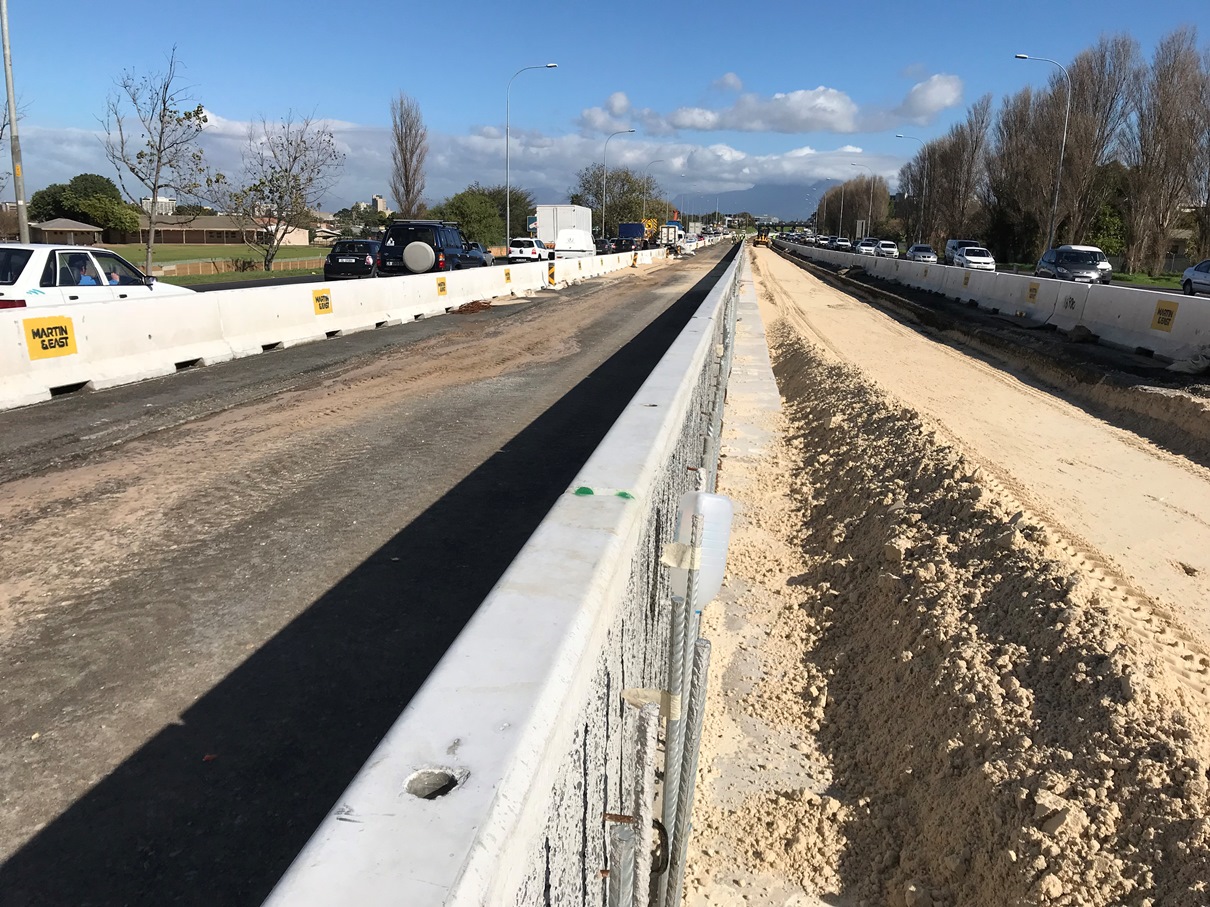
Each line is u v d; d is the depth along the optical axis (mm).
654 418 3268
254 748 3086
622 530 2082
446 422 8133
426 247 21344
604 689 1810
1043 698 3486
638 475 2527
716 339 7602
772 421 10289
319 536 5094
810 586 5551
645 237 71062
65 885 2451
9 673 3537
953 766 3377
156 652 3723
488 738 1190
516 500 5867
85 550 4797
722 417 9305
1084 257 28438
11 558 4672
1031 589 4184
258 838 2652
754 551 6129
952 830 3135
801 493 7426
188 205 39812
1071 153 48594
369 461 6723
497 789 1086
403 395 9375
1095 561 4898
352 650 3777
